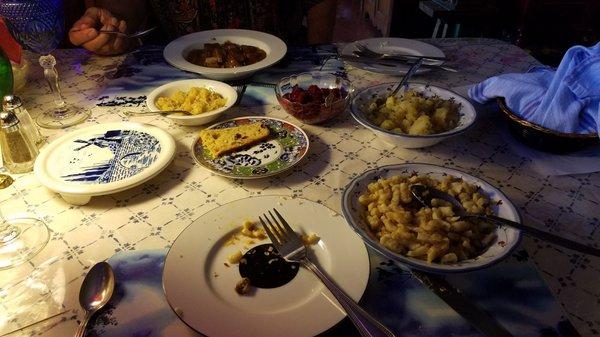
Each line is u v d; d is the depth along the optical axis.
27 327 0.56
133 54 1.41
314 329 0.53
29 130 0.92
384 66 1.28
